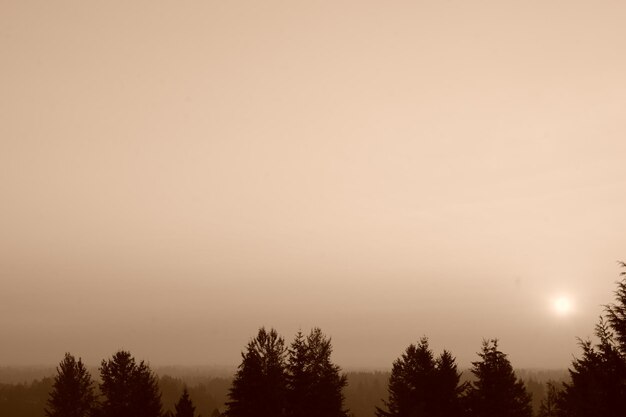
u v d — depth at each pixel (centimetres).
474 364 3572
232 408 3653
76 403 5369
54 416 5297
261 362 3719
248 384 3653
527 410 3672
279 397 3662
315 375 3825
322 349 3891
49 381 13225
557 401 3045
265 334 3759
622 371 2177
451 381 3594
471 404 3497
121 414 4200
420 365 3684
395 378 3784
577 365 2669
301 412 3703
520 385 3647
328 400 3825
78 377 5453
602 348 2273
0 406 10669
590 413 2286
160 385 12612
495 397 3444
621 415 2145
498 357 3538
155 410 4234
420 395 3594
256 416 3581
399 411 3659
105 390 4497
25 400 11462
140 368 4578
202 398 12962
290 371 3800
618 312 2159
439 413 3506
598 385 2284
